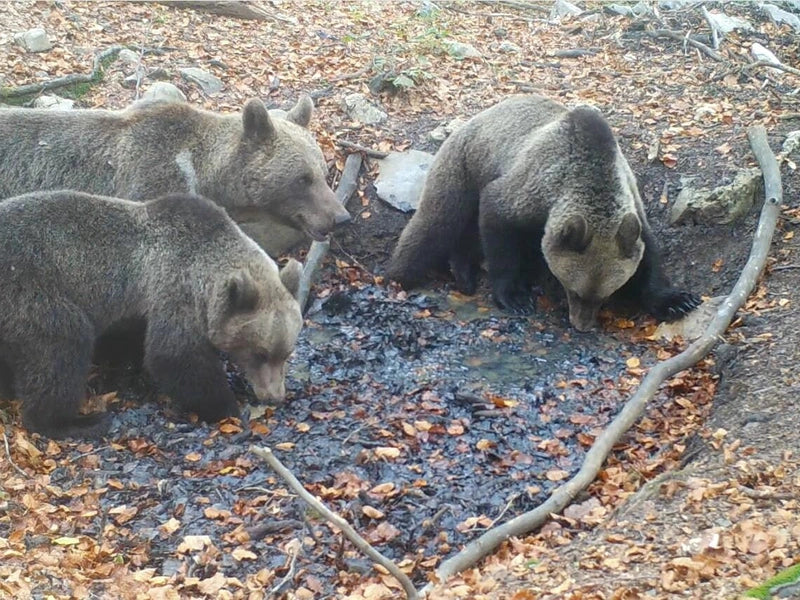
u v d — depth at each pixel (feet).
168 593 13.92
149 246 16.47
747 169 19.79
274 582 14.30
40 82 21.79
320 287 19.81
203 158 18.48
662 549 13.67
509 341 18.57
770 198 19.04
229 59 23.56
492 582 13.55
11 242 15.85
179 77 22.54
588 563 13.65
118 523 15.03
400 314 19.27
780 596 12.64
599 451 15.64
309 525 14.83
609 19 26.13
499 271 19.33
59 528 14.83
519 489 15.57
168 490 15.47
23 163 18.13
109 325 16.56
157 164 18.24
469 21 26.68
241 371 17.56
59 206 16.24
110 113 18.53
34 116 18.34
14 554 14.14
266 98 22.59
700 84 22.80
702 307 18.30
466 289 19.95
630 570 13.44
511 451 16.16
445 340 18.62
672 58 23.97
